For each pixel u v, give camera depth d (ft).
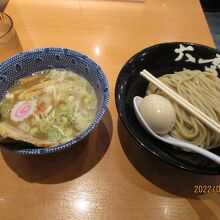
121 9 1.69
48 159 1.08
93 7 1.69
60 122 1.07
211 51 1.25
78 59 1.16
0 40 1.33
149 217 0.95
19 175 1.04
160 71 1.31
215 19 2.92
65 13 1.65
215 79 1.26
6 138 0.90
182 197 1.00
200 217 0.95
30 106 1.12
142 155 1.11
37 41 1.49
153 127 1.06
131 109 1.14
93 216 0.94
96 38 1.52
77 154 1.10
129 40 1.52
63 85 1.19
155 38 1.54
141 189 1.02
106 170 1.06
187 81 1.27
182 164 0.90
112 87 1.32
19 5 1.69
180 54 1.27
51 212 0.95
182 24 1.62
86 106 1.13
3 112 1.10
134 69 1.20
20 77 1.19
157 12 1.68
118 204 0.98
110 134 1.16
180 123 1.15
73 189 1.01
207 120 1.12
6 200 0.98
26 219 0.93
